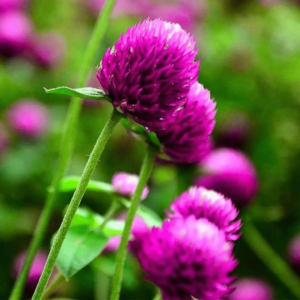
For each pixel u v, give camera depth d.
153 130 0.24
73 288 0.47
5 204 0.60
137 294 0.45
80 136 0.71
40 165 0.66
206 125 0.26
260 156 0.66
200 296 0.25
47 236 0.57
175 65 0.24
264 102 0.72
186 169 0.43
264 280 0.53
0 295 0.51
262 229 0.58
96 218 0.30
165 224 0.26
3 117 0.74
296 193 0.63
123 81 0.24
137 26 0.24
